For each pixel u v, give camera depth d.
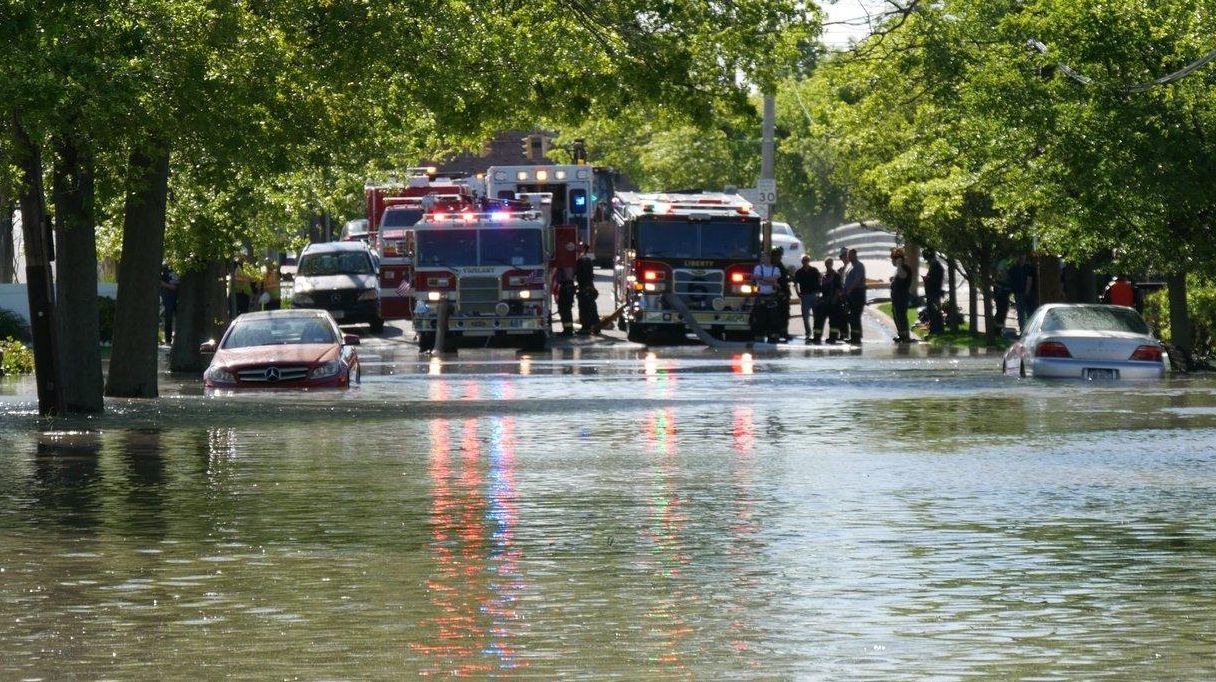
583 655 22.95
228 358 80.44
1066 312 85.19
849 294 127.25
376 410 67.81
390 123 78.19
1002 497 39.84
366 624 25.11
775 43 88.56
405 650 23.31
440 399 74.25
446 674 21.86
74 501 39.41
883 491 41.09
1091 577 29.09
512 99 81.56
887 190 119.69
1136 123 87.75
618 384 84.31
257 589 27.98
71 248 67.75
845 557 31.22
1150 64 88.62
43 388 66.06
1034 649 23.28
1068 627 24.84
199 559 31.06
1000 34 99.56
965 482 42.88
